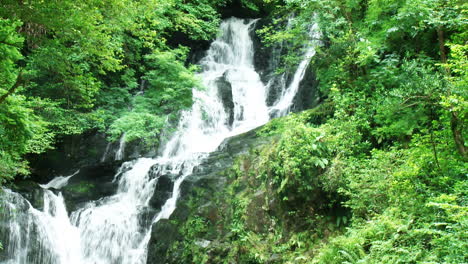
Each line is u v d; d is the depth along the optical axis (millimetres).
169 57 16656
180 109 17188
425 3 8469
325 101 12945
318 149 9328
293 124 10430
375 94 10188
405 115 8047
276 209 9641
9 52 6766
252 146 12266
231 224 10047
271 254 9055
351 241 7426
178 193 12367
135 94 19828
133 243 12336
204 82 19547
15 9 8320
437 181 7105
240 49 24000
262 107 19125
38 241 11906
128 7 11938
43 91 13703
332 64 12117
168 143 16844
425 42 10188
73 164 16531
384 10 10203
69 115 14500
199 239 10227
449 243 5699
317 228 9008
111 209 13469
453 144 7309
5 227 11359
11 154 8812
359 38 11250
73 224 13141
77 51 12078
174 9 21203
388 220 7031
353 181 8273
